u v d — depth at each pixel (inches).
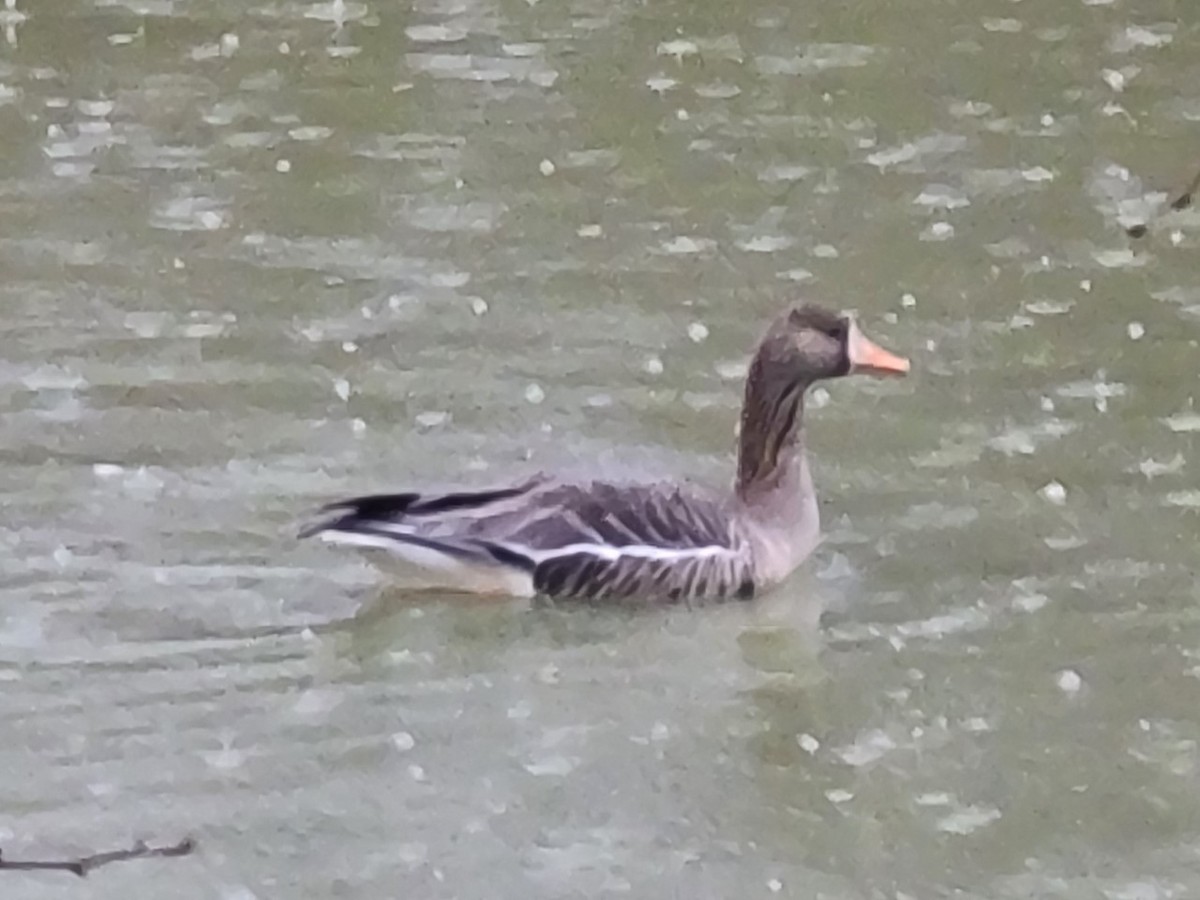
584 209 408.8
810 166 428.1
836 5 511.2
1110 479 309.1
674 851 233.3
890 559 289.9
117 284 374.9
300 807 239.5
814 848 233.9
